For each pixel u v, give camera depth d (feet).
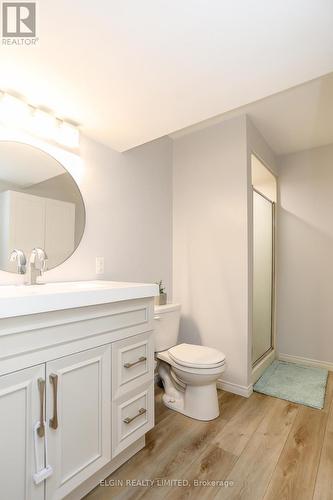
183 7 2.95
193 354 6.21
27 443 3.18
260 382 7.77
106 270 6.39
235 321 7.24
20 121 4.78
